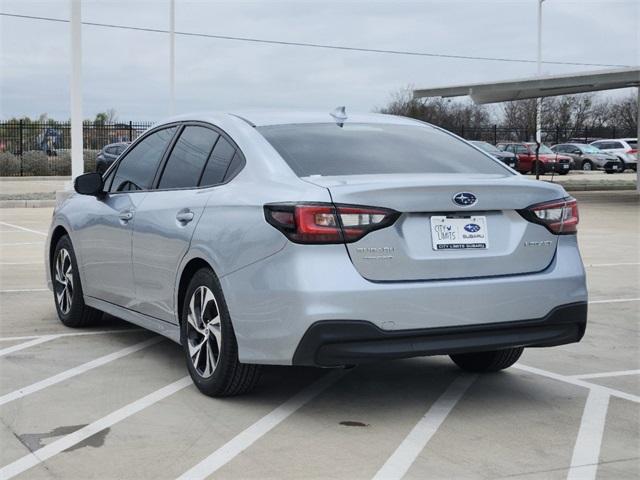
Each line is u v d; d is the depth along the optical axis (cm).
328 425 462
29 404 498
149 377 559
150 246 567
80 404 498
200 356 518
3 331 700
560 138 5650
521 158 4003
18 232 1536
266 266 453
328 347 435
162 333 569
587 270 1099
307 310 433
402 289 443
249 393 514
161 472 392
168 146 601
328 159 500
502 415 484
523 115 5300
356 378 562
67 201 724
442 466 402
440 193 457
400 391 531
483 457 415
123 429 454
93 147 3938
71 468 397
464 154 548
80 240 675
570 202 502
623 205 2311
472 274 464
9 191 2691
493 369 575
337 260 440
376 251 445
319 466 401
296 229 440
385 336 440
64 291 716
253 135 521
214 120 562
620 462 410
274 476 388
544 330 484
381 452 421
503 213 480
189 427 457
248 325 464
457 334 457
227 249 480
